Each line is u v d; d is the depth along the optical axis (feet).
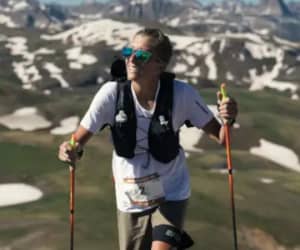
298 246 199.93
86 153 276.41
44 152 277.85
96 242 155.63
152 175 27.07
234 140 443.32
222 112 26.20
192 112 27.14
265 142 442.09
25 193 220.64
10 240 152.87
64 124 430.20
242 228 203.62
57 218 182.50
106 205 204.23
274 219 213.25
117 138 26.71
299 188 272.51
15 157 268.00
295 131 458.91
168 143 26.63
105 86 26.61
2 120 424.46
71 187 27.12
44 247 148.66
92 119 26.37
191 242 27.78
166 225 27.02
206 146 422.82
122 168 27.27
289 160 422.00
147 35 25.68
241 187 244.42
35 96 469.57
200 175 260.62
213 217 207.72
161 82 26.48
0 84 475.31
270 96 592.19
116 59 26.71
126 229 28.12
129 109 26.21
